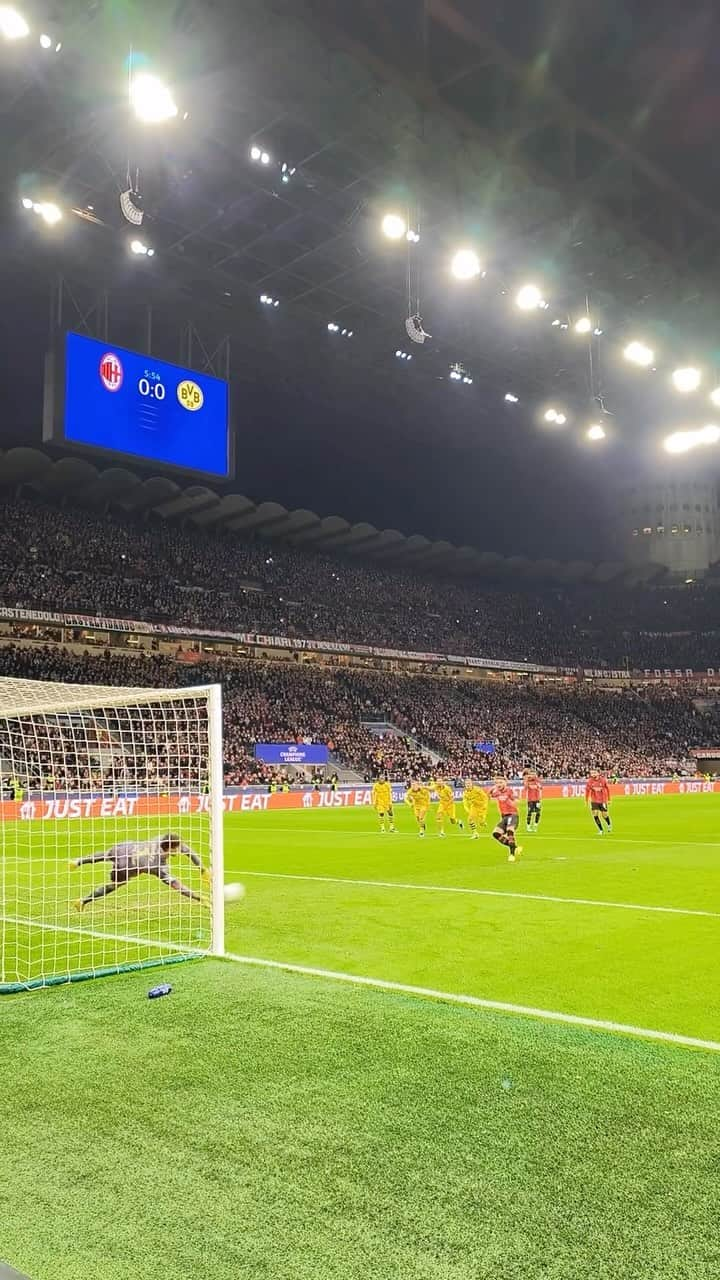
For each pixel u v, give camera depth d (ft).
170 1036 16.43
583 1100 13.11
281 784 116.57
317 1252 9.02
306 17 60.44
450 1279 8.50
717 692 192.65
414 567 202.59
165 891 37.06
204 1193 10.32
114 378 83.71
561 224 84.33
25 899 35.29
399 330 114.93
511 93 67.46
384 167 78.89
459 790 127.03
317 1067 14.62
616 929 27.66
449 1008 18.17
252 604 160.04
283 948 24.88
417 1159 11.14
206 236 93.66
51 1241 9.32
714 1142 11.60
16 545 137.49
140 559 153.58
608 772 157.58
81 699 32.55
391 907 32.37
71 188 84.89
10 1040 16.35
